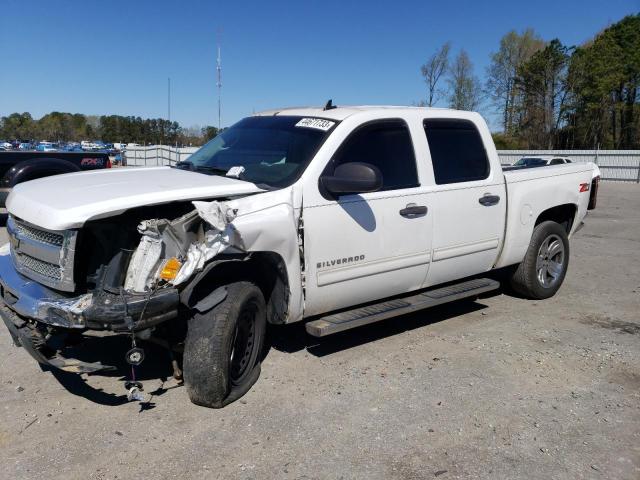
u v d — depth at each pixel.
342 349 4.98
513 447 3.52
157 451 3.39
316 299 4.36
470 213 5.39
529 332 5.55
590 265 8.77
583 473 3.27
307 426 3.69
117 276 3.49
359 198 4.50
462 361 4.79
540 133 60.44
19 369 4.47
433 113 5.30
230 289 3.86
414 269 5.00
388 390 4.22
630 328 5.75
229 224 3.65
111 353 4.71
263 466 3.26
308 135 4.60
